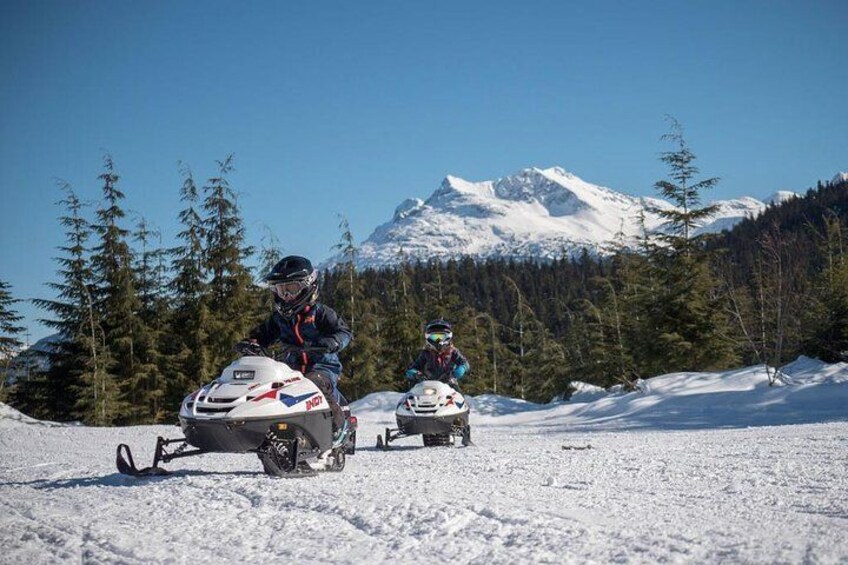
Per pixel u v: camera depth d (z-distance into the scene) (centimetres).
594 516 349
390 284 4444
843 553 260
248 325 3625
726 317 3033
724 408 1855
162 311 3662
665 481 491
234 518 377
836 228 3056
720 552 269
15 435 1430
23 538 348
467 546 297
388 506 379
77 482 586
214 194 3669
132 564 293
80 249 3528
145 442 1222
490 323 5031
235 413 540
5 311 3591
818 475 489
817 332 2444
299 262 644
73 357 3531
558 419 2131
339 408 630
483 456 762
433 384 1085
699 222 3125
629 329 3531
